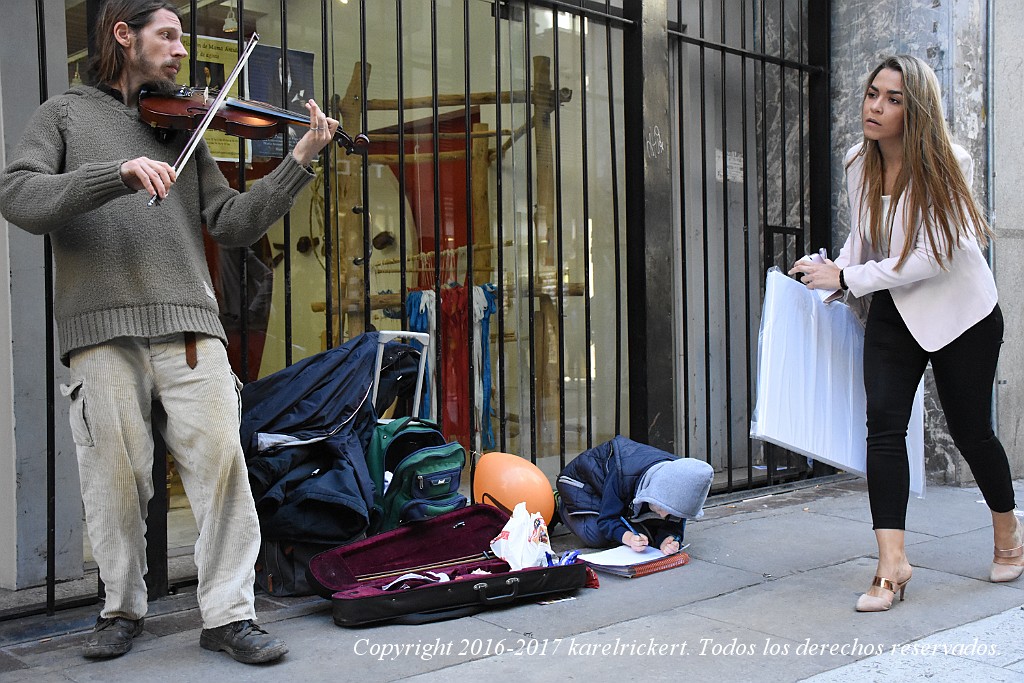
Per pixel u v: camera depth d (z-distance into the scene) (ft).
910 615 10.28
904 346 10.80
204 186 9.39
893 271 10.46
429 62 16.31
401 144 12.89
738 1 19.13
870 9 17.83
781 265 19.01
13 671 8.70
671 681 8.47
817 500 16.21
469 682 8.42
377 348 12.04
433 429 12.11
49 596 10.13
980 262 10.74
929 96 10.43
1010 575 11.44
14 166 8.20
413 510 11.37
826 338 11.66
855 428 11.98
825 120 18.16
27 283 11.65
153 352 8.82
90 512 8.87
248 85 14.19
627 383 18.43
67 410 12.04
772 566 12.26
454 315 16.61
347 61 15.38
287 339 12.03
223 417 8.89
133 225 8.59
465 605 10.27
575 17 17.67
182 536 13.84
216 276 14.30
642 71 14.92
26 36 11.62
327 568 10.39
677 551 12.31
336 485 10.76
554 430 17.61
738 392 19.40
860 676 8.55
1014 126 18.25
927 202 10.34
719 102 19.08
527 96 14.14
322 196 15.31
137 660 8.97
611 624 10.05
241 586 9.00
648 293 14.97
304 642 9.47
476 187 16.84
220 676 8.56
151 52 8.72
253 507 9.18
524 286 17.31
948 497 16.40
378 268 15.87
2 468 11.80
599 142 18.11
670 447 15.28
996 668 8.74
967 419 11.05
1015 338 18.35
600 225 18.19
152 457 9.11
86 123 8.61
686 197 18.69
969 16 17.38
